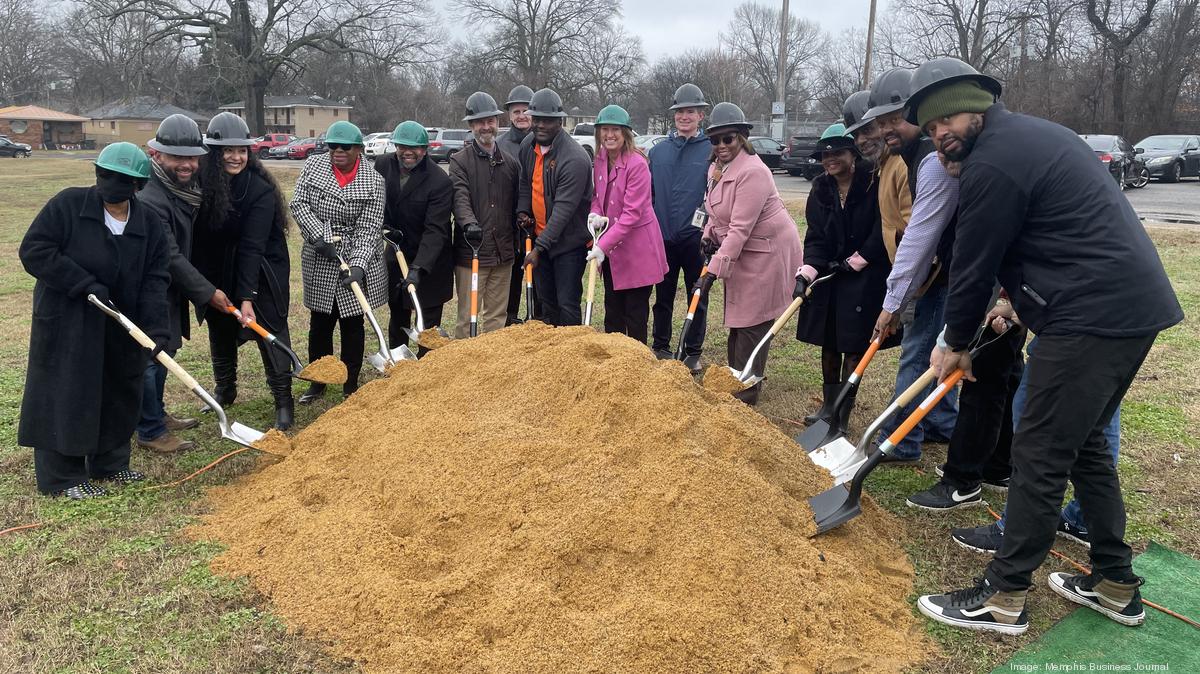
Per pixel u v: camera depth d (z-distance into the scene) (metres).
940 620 3.17
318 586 3.20
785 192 19.53
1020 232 2.97
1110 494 3.15
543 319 6.43
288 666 2.84
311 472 3.97
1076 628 3.17
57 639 2.93
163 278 4.24
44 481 4.09
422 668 2.79
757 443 3.70
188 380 4.20
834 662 2.83
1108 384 2.88
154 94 49.41
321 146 44.19
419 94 62.22
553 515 3.26
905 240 3.92
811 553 3.25
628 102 64.31
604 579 3.09
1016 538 3.06
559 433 3.72
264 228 4.98
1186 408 5.47
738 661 2.78
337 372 4.75
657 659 2.76
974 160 2.95
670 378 3.78
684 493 3.27
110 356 4.13
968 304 3.10
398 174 5.71
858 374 4.34
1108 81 39.06
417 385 4.45
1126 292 2.81
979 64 44.25
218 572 3.38
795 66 69.19
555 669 2.73
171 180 4.60
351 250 5.35
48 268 3.82
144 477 4.36
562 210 5.73
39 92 78.94
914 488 4.41
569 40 56.53
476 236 5.66
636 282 5.92
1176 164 22.69
